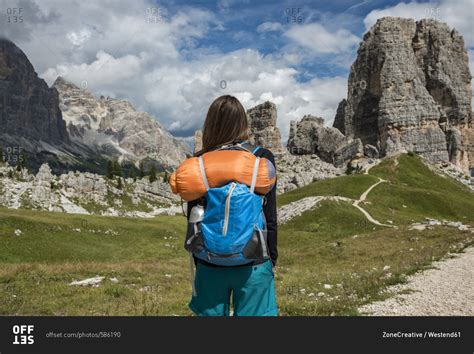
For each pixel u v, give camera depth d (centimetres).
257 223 454
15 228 4778
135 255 5041
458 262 1969
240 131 498
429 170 18100
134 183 18262
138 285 1927
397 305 1166
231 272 468
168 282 2053
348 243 4356
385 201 11050
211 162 462
